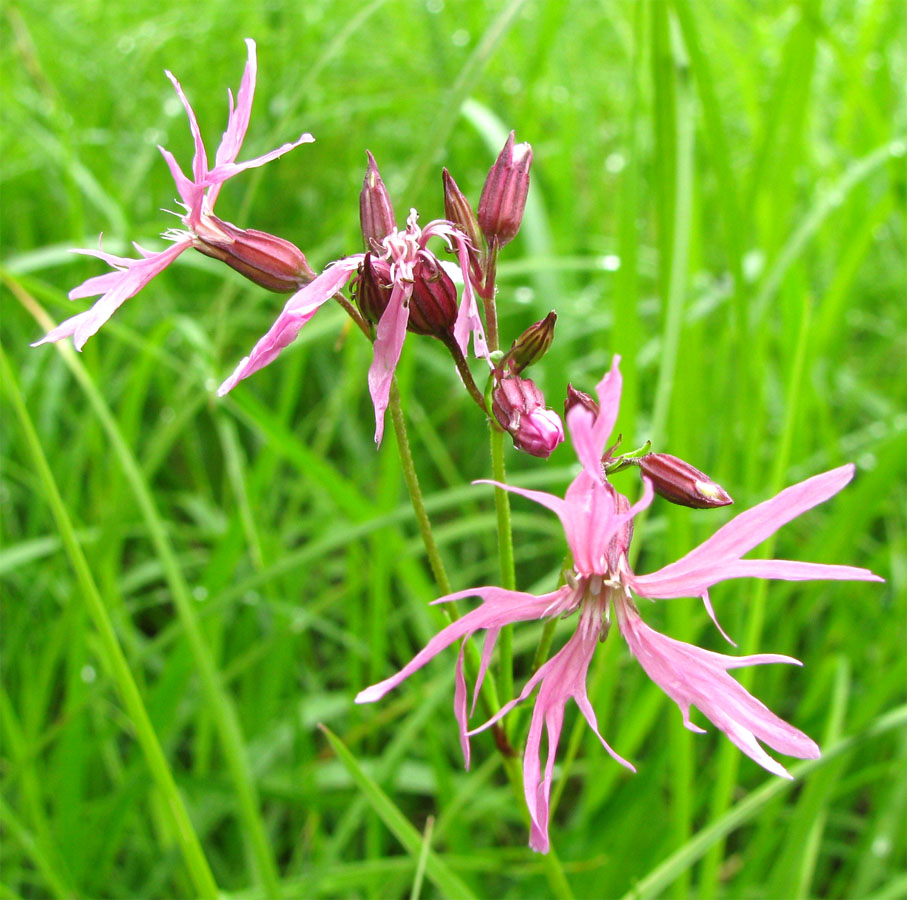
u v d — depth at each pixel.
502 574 0.08
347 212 0.15
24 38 0.16
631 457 0.08
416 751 0.15
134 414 0.14
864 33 0.17
